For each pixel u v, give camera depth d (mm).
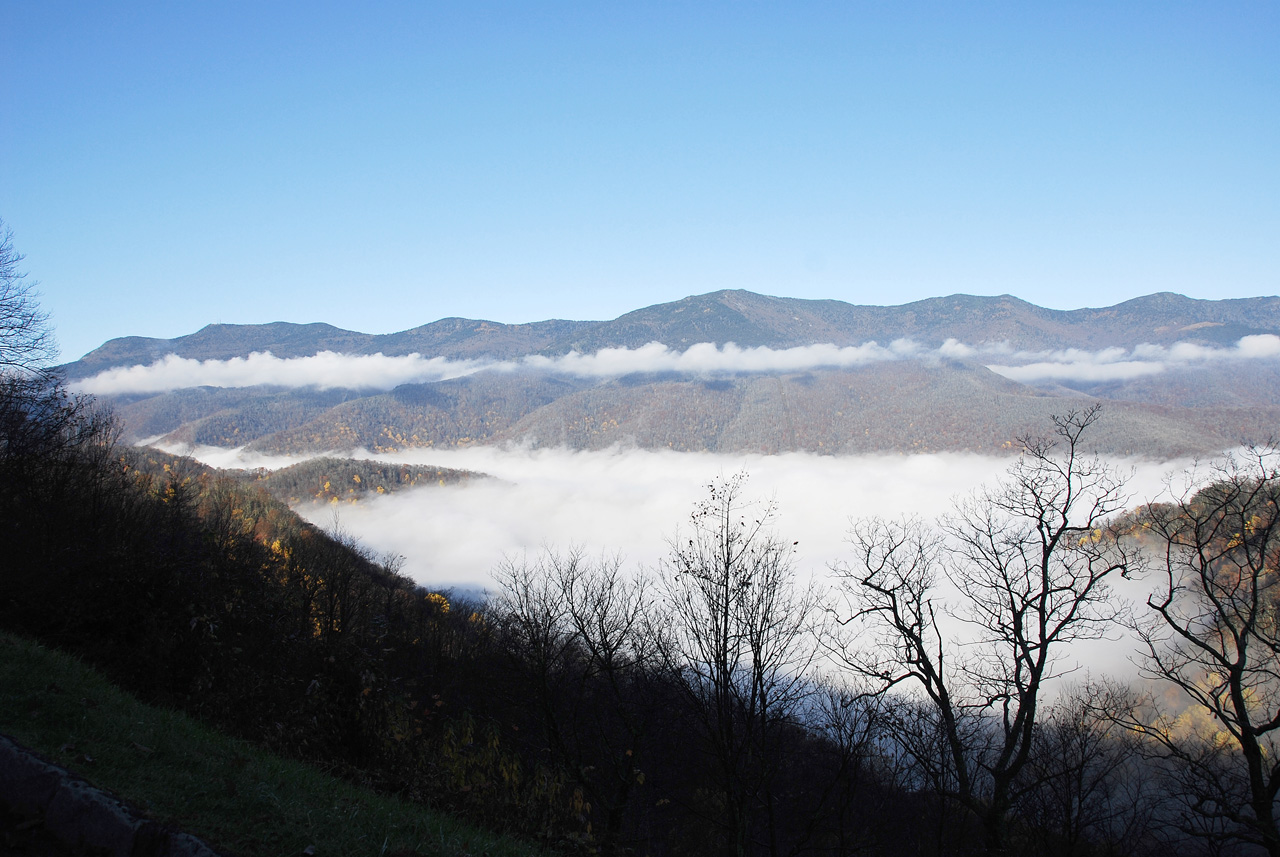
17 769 5887
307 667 13289
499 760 15328
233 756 8336
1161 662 16281
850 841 16359
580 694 18984
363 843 6621
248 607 15445
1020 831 17219
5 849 5207
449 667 25453
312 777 8719
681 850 18141
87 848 5352
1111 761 16422
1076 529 15766
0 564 13547
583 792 17172
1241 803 13945
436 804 11023
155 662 11906
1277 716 13523
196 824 5891
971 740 16891
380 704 12195
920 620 16344
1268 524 14719
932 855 16906
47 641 11945
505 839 9188
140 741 7441
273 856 5848
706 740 16234
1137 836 15805
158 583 13258
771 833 15281
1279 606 15469
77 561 13367
